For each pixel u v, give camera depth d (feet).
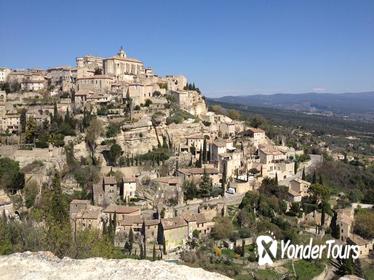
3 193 393.50
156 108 563.89
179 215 384.47
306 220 435.94
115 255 212.64
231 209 422.82
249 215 399.03
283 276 326.85
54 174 414.21
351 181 588.91
